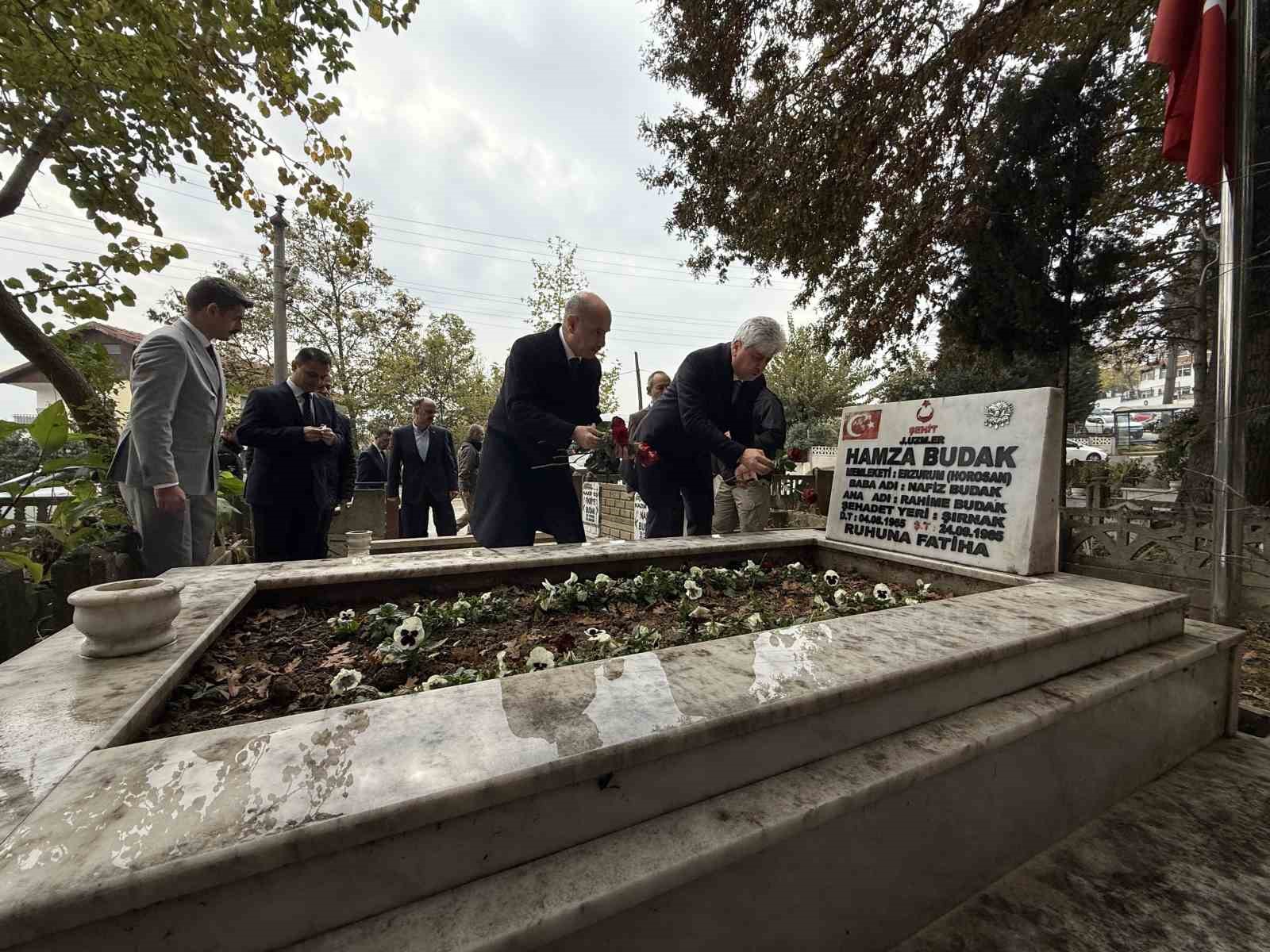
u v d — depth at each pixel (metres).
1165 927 1.11
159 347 2.49
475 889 0.73
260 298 16.61
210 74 4.12
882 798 1.00
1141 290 7.09
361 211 16.47
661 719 0.89
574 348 2.57
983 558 2.27
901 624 1.43
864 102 6.34
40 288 3.61
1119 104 5.49
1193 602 2.76
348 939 0.65
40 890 0.54
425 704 0.93
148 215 4.14
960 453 2.41
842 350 8.39
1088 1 5.73
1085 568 3.21
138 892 0.56
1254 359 4.06
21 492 2.88
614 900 0.73
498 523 2.62
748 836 0.84
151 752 0.78
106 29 3.43
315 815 0.65
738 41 6.97
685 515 3.80
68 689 1.02
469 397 20.30
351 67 4.28
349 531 7.29
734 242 8.59
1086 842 1.36
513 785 0.73
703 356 3.06
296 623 1.70
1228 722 1.88
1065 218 5.42
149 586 1.32
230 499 5.09
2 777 0.73
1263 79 3.29
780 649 1.24
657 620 1.85
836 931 1.00
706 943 0.85
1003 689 1.33
